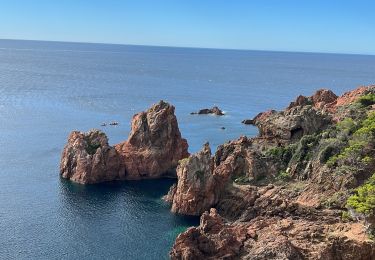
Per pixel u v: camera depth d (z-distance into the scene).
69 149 153.88
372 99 151.88
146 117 165.88
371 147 116.88
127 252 102.12
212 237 94.88
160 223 118.38
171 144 162.75
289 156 132.62
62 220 117.81
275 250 88.00
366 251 87.06
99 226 115.31
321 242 91.38
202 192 124.75
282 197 115.06
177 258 92.88
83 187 144.62
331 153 122.38
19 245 103.19
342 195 108.06
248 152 133.12
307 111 140.62
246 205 118.88
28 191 137.38
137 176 156.88
